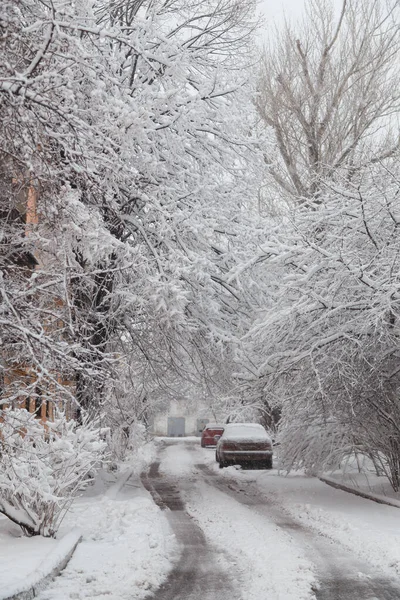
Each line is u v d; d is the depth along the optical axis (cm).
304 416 2227
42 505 1352
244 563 1176
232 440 3275
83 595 949
